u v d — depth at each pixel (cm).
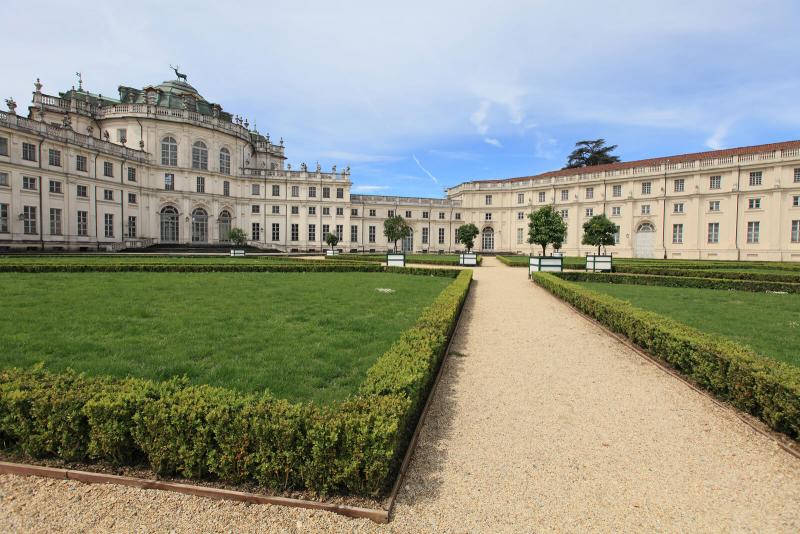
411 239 7688
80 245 4631
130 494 387
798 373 532
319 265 2656
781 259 4903
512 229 7319
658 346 792
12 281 1683
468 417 563
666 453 477
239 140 6494
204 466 396
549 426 539
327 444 373
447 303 1028
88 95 5928
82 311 1043
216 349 736
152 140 5603
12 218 4016
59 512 363
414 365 536
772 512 378
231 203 6309
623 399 629
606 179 6175
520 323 1170
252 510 368
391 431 373
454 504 383
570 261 3997
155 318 981
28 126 4150
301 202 6706
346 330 899
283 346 759
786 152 4884
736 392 585
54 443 419
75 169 4584
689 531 354
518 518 367
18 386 442
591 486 413
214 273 2308
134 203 5353
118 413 405
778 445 492
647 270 2575
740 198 5172
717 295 1644
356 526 353
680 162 5603
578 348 909
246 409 396
